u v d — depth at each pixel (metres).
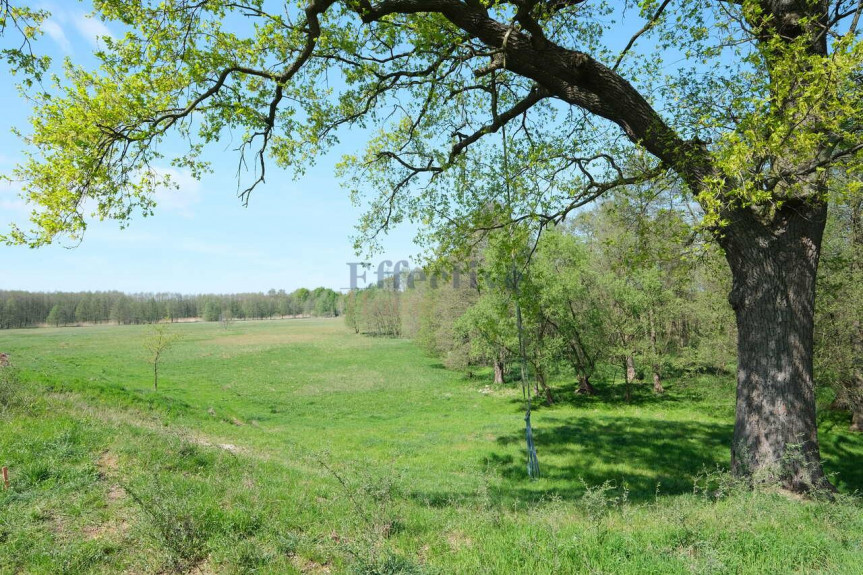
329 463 14.95
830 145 7.76
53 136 8.02
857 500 7.80
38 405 12.34
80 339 91.19
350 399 35.22
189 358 62.12
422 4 9.05
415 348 71.38
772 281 9.05
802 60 7.12
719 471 9.30
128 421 13.26
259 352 70.00
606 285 28.91
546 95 11.51
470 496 11.36
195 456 10.49
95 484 8.12
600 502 7.07
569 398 31.19
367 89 12.18
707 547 5.24
